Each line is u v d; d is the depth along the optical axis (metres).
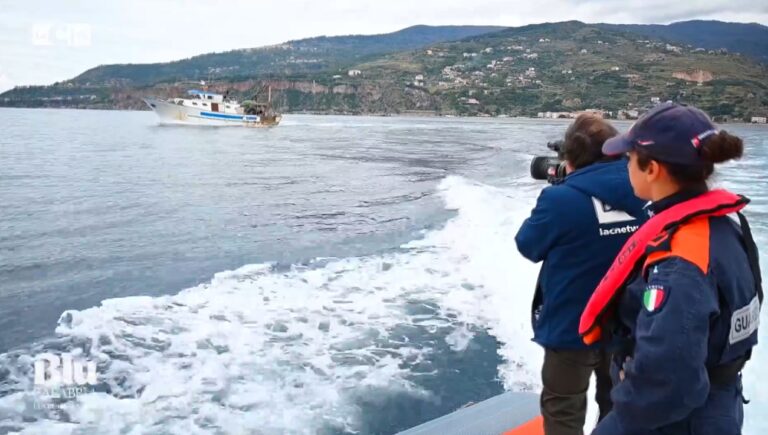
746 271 1.46
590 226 2.18
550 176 2.63
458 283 7.19
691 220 1.47
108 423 3.93
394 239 9.87
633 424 1.50
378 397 4.40
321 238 10.09
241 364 4.87
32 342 5.41
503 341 5.48
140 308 6.30
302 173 21.39
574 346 2.25
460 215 11.80
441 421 3.34
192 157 28.31
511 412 3.42
